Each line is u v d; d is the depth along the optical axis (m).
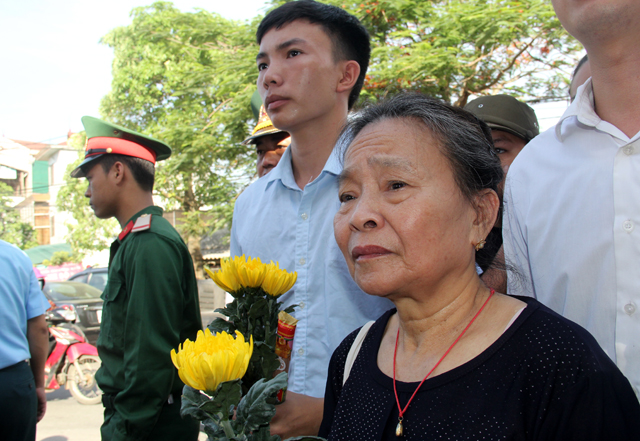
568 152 1.32
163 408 2.07
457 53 6.69
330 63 1.70
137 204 2.49
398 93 1.06
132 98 12.85
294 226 1.75
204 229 12.95
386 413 0.91
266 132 2.80
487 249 1.17
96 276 9.88
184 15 10.95
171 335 2.01
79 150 19.25
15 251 2.77
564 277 1.27
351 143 1.04
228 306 1.25
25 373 2.59
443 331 0.94
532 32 6.45
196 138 9.18
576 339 0.81
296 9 1.70
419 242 0.88
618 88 1.19
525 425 0.78
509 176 1.48
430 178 0.90
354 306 1.56
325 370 1.57
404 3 6.94
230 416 0.92
